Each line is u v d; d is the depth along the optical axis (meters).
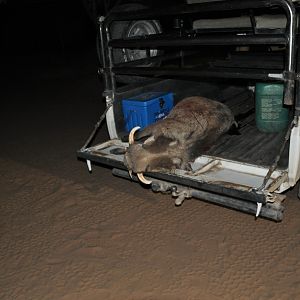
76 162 3.49
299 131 1.94
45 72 8.12
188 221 2.45
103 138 4.00
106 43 2.66
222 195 2.03
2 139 4.32
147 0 3.21
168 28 3.44
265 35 1.95
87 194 2.90
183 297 1.85
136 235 2.36
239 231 2.32
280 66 3.31
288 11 1.84
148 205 2.67
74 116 4.88
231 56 3.83
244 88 3.77
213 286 1.91
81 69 8.03
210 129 2.37
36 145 4.02
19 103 5.81
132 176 2.38
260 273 1.97
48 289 1.98
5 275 2.12
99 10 4.62
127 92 2.83
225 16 3.22
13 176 3.33
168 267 2.06
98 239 2.35
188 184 2.03
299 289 1.85
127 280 1.99
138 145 2.07
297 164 2.00
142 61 3.04
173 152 2.10
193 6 2.19
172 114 2.34
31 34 12.04
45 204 2.82
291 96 1.93
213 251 2.15
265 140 2.63
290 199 2.58
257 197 1.79
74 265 2.14
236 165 2.17
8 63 9.85
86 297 1.91
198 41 2.22
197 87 3.40
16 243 2.39
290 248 2.13
